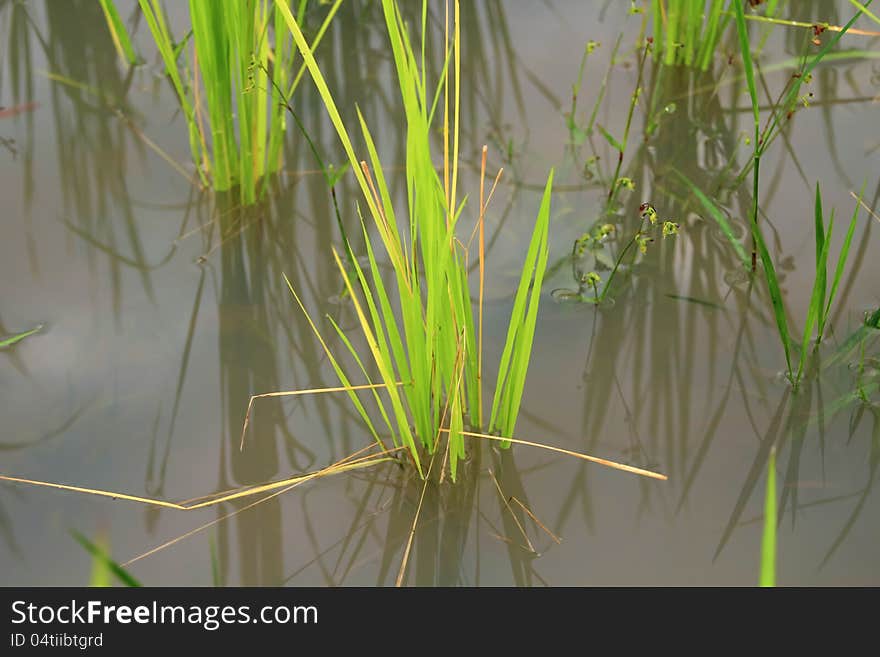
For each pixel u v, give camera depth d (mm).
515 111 2715
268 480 2396
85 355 2473
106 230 2580
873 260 2541
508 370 2467
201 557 2355
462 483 2400
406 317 2355
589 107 2721
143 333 2492
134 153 2662
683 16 2744
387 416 2428
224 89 2561
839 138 2670
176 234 2584
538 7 2846
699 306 2520
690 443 2418
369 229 2594
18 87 2727
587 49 2676
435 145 2676
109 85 2738
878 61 2762
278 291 2535
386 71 2764
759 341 2488
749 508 2379
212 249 2572
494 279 2541
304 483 2398
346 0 2855
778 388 2451
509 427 2406
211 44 2531
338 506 2389
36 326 2490
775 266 2543
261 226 2596
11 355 2467
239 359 2479
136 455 2408
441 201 2361
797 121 2691
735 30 2807
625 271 2551
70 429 2420
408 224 2596
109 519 2371
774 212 2596
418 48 2793
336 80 2750
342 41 2799
